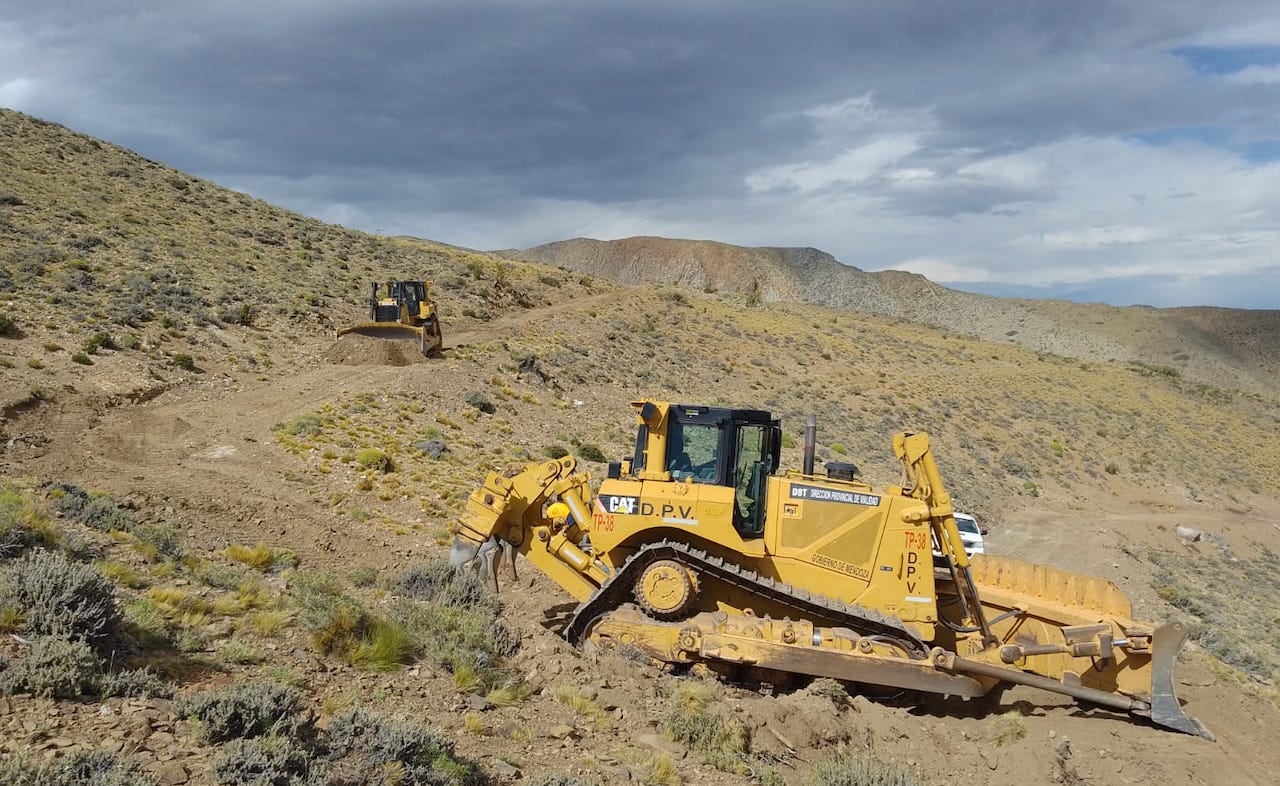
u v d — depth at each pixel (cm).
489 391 3762
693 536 1170
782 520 1158
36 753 571
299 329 4419
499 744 801
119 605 857
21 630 738
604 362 5494
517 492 1250
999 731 1052
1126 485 6091
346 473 2203
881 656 1080
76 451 2062
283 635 941
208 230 5884
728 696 1048
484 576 1309
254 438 2508
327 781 614
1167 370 11531
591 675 1038
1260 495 6731
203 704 664
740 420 1205
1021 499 5172
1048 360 10438
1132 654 1127
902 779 856
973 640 1152
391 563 1511
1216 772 1002
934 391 7069
